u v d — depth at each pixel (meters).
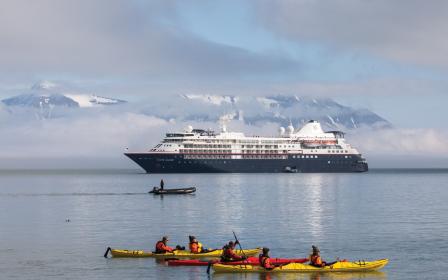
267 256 59.16
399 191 197.00
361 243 75.75
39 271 58.88
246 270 58.41
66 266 61.12
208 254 65.31
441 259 64.69
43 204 140.62
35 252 68.94
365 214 113.00
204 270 59.69
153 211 120.06
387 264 62.22
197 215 111.25
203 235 83.31
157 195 174.12
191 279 55.97
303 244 74.94
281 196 166.50
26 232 86.75
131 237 81.38
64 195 178.12
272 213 115.00
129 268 60.31
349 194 177.62
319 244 74.88
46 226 94.19
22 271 58.84
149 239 79.50
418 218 104.94
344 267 58.97
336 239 79.06
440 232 85.81
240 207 129.38
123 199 157.38
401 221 100.12
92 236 82.44
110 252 68.44
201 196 166.88
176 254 65.38
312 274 57.91
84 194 182.88
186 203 141.50
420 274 57.47
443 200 152.75
